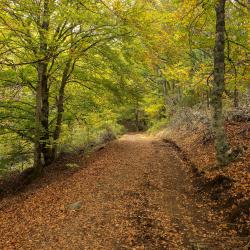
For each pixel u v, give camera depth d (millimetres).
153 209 10258
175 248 7625
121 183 13477
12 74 16203
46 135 18375
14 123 17516
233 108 18984
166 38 15180
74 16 12805
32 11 12328
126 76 18922
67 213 10344
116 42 16406
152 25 14266
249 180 10141
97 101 21828
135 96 20734
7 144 18797
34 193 13891
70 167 18047
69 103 20703
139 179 14047
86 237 8523
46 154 19453
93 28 14305
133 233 8492
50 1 12797
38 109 16094
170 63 19312
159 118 48406
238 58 15469
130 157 20031
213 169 12539
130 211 10094
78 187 13336
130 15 13531
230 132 15633
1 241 8961
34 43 13188
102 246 7961
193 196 11391
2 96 17250
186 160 17031
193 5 12586
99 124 26312
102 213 10062
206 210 9914
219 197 10305
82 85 19953
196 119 23672
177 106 32875
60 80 19906
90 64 18312
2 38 13094
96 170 16359
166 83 39875
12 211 11930
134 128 65875
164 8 16438
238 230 8141
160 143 27172
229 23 14695
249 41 14789
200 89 22594
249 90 19641
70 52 14711
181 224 9016
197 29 14977
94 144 27469
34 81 17359
